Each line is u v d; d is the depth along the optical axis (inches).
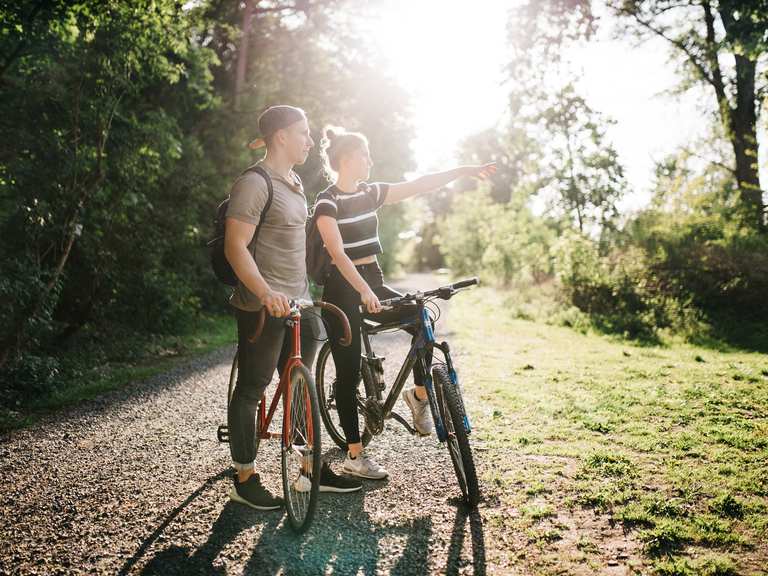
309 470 108.7
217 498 129.0
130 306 404.2
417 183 145.1
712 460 137.3
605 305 481.1
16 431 190.5
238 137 608.4
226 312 560.1
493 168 152.9
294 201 116.6
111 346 354.9
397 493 127.7
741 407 182.5
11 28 295.3
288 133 114.7
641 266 485.4
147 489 135.6
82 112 304.7
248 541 108.2
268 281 115.3
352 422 135.0
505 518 112.1
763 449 142.1
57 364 257.6
